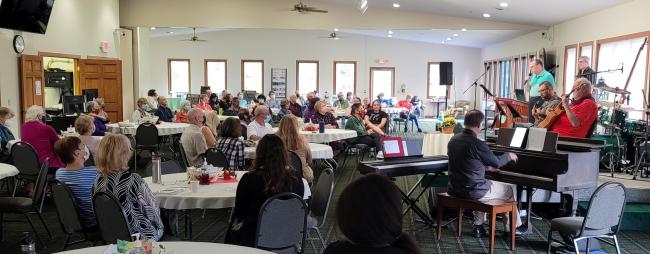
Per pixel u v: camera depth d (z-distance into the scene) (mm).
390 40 19703
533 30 12656
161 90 19531
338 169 8500
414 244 1668
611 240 4715
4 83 8320
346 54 19656
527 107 7207
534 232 5000
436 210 5348
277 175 3146
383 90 19875
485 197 4578
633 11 8109
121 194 3010
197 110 5875
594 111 5168
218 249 2410
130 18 12844
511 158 4523
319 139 7723
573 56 10742
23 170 5590
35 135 5844
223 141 5270
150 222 3096
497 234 4953
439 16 12844
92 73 11102
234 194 3600
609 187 3684
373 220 1594
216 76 19594
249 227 3092
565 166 4340
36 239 4680
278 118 11680
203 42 19422
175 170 4637
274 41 19516
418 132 15242
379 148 8961
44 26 8961
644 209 5203
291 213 3111
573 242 3867
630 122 6719
